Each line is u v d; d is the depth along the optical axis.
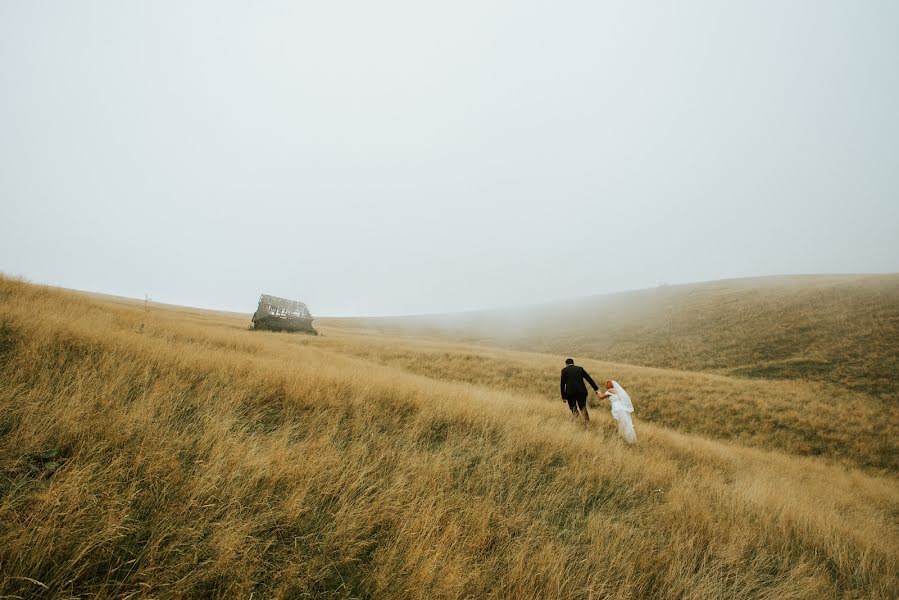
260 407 4.64
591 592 2.59
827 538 4.84
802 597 3.43
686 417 16.72
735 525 4.30
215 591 2.01
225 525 2.32
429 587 2.35
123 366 4.45
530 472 4.60
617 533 3.56
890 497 9.56
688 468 7.14
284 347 14.09
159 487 2.54
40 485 2.22
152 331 9.19
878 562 4.72
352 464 3.44
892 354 25.00
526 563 2.79
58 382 3.65
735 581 3.23
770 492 6.15
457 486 3.83
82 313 8.55
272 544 2.46
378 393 6.16
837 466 12.55
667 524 4.09
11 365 3.67
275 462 3.16
